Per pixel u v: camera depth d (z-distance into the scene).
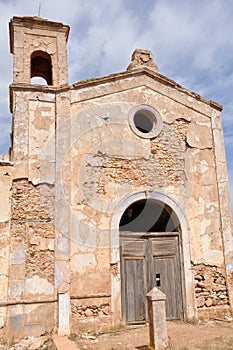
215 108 12.79
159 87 12.10
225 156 12.38
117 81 11.66
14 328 8.98
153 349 7.53
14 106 10.45
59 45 11.84
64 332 9.21
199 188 11.76
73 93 11.06
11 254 9.43
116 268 10.24
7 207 9.67
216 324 10.20
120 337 9.07
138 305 10.54
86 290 9.82
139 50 12.62
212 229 11.56
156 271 10.95
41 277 9.50
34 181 10.05
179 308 10.82
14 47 11.32
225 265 11.38
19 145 10.20
